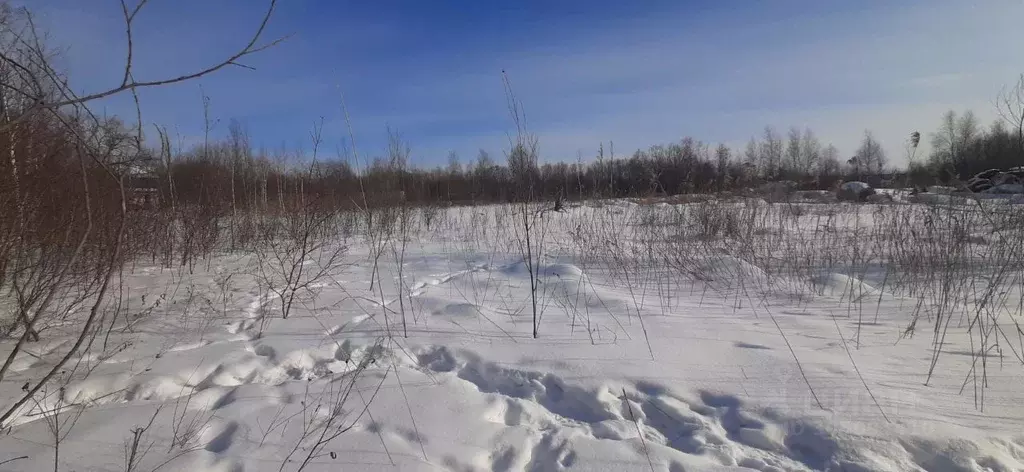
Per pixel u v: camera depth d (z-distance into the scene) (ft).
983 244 19.61
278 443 8.09
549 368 10.91
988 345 12.20
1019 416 8.84
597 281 19.60
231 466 7.54
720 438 8.56
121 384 9.91
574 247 25.77
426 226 36.52
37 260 12.26
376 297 16.98
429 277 20.51
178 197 25.48
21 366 10.43
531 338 12.75
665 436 8.90
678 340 12.42
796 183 51.98
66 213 12.16
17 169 10.88
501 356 11.55
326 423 8.62
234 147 34.35
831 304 16.05
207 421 8.57
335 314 14.83
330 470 7.48
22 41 6.38
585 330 13.33
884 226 23.62
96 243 13.71
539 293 17.48
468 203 45.32
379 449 7.98
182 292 17.38
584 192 33.01
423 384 10.17
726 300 16.70
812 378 10.17
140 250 21.02
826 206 41.19
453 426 8.70
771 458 8.12
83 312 14.10
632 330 13.28
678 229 25.80
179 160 27.25
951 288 15.52
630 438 8.56
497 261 24.11
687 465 7.73
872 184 62.80
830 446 8.14
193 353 11.37
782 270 20.75
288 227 23.80
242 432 8.36
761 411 9.14
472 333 13.12
